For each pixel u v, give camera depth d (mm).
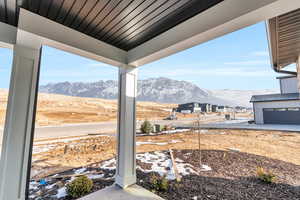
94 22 1805
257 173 2852
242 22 1325
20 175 1643
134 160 2680
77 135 5953
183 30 1743
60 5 1489
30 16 1581
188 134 7117
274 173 2955
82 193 2422
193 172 3207
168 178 2955
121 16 1677
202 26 1543
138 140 6410
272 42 2238
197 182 2738
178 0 1414
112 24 1844
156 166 3666
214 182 2721
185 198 2229
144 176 3072
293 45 2334
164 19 1739
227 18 1339
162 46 2004
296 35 2045
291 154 3988
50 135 5555
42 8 1543
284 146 4637
